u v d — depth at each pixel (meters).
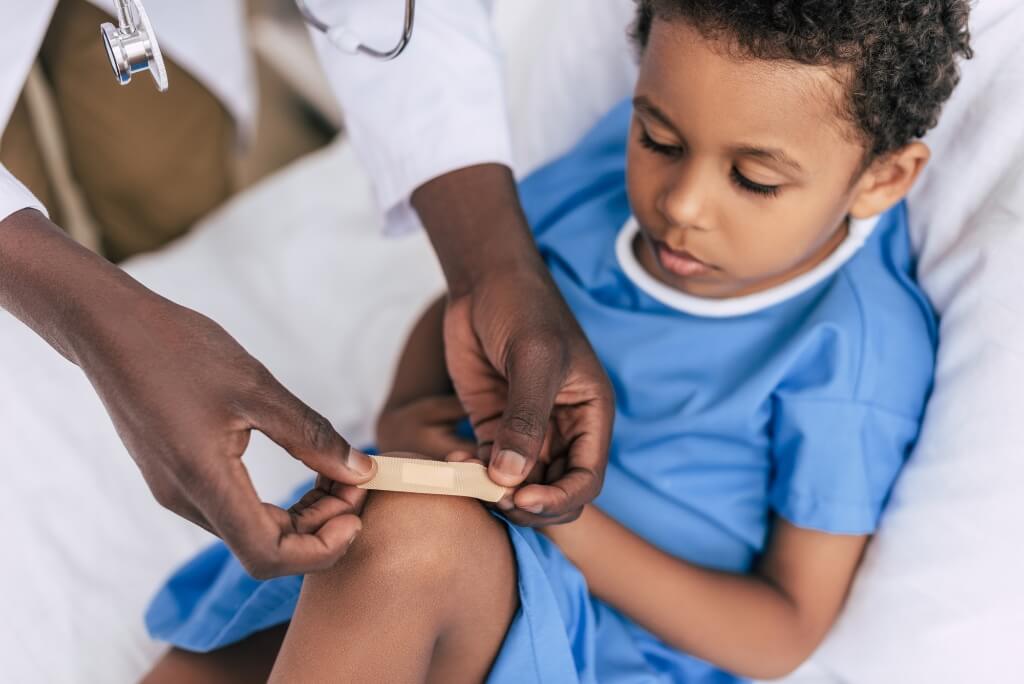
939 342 0.95
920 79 0.84
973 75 0.93
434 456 0.97
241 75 1.47
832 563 0.92
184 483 0.60
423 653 0.74
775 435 0.94
